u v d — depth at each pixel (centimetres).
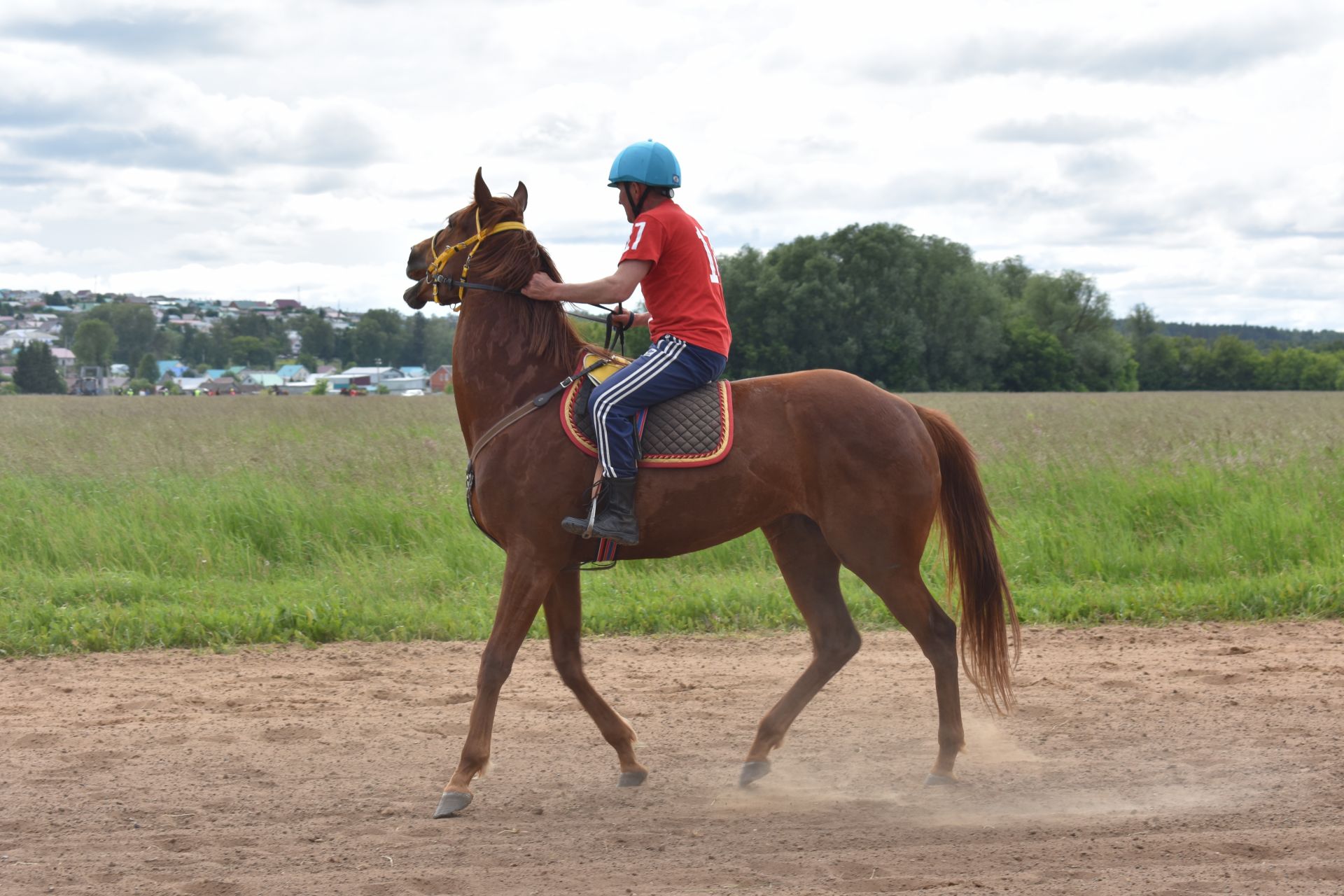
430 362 19512
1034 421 1853
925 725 600
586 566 520
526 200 542
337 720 602
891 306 6794
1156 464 1255
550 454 488
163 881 381
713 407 500
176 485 1232
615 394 483
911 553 508
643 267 492
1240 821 442
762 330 6662
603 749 564
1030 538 1005
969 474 530
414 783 508
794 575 538
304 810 467
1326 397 3966
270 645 773
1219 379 9838
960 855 406
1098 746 555
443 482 1253
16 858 405
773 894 364
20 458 1450
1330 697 627
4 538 1013
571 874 389
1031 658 733
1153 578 924
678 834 441
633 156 509
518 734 585
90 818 453
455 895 370
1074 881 370
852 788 505
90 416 2345
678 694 659
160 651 759
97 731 579
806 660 732
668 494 490
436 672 706
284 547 1034
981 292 6969
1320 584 862
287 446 1559
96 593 877
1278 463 1227
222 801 478
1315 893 354
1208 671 687
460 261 521
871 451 500
